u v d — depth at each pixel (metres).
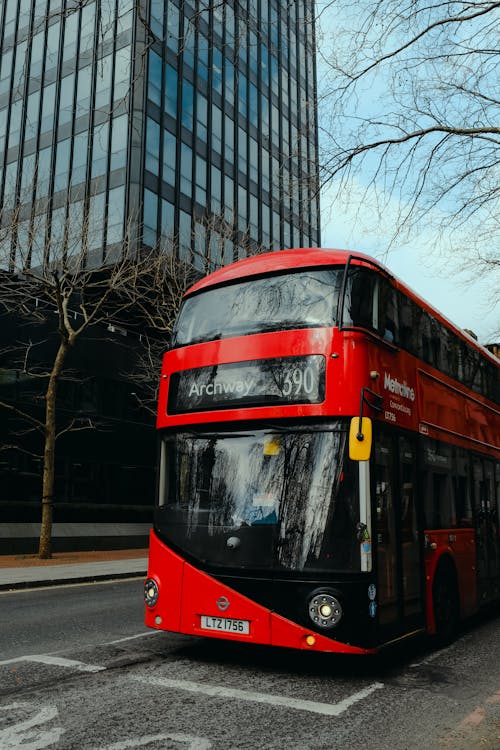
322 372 6.34
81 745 4.18
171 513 6.73
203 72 34.94
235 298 7.20
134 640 7.80
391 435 6.84
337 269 6.83
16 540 22.27
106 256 26.44
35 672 6.10
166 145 31.41
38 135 31.81
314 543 6.00
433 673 6.48
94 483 27.06
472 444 9.89
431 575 7.51
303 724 4.70
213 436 6.77
